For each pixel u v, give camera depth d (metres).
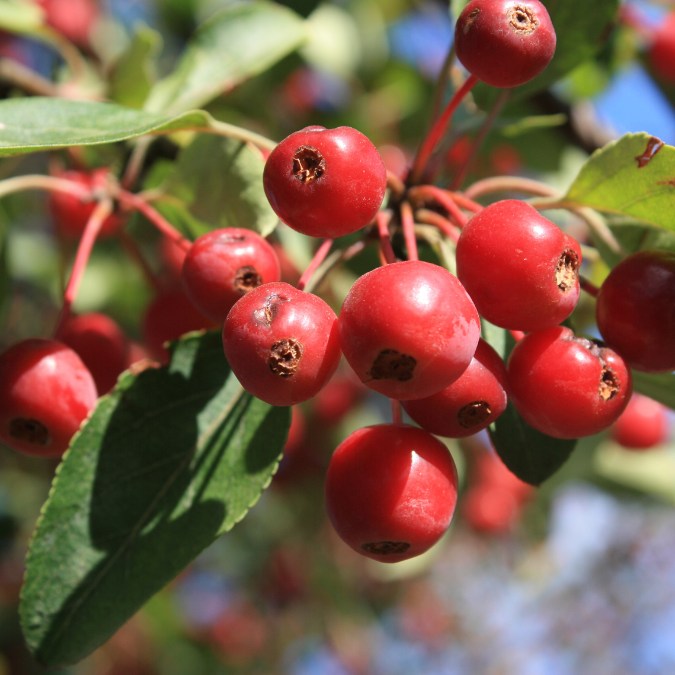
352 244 0.16
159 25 0.32
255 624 0.44
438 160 0.17
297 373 0.13
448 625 0.54
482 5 0.15
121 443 0.15
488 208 0.14
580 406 0.14
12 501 0.35
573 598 0.55
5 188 0.17
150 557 0.15
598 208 0.16
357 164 0.14
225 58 0.20
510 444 0.16
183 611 0.42
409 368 0.13
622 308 0.14
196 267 0.15
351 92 0.30
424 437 0.14
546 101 0.24
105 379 0.17
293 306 0.13
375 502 0.14
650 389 0.17
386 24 0.32
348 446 0.14
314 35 0.29
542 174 0.26
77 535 0.15
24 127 0.15
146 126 0.15
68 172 0.21
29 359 0.15
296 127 0.29
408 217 0.15
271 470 0.15
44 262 0.32
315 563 0.41
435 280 0.13
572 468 0.29
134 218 0.21
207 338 0.16
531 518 0.34
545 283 0.14
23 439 0.15
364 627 0.47
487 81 0.15
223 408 0.15
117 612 0.15
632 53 0.26
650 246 0.16
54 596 0.15
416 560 0.32
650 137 0.15
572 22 0.18
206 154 0.17
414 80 0.30
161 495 0.15
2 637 0.35
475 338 0.13
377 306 0.13
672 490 0.29
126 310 0.28
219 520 0.15
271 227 0.17
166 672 0.40
